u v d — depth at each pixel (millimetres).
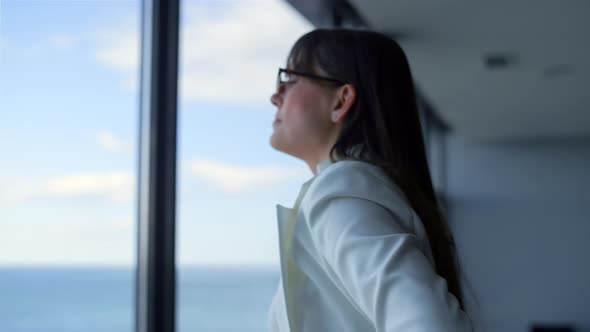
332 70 873
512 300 8398
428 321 565
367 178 715
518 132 8094
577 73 5535
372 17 4281
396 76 885
